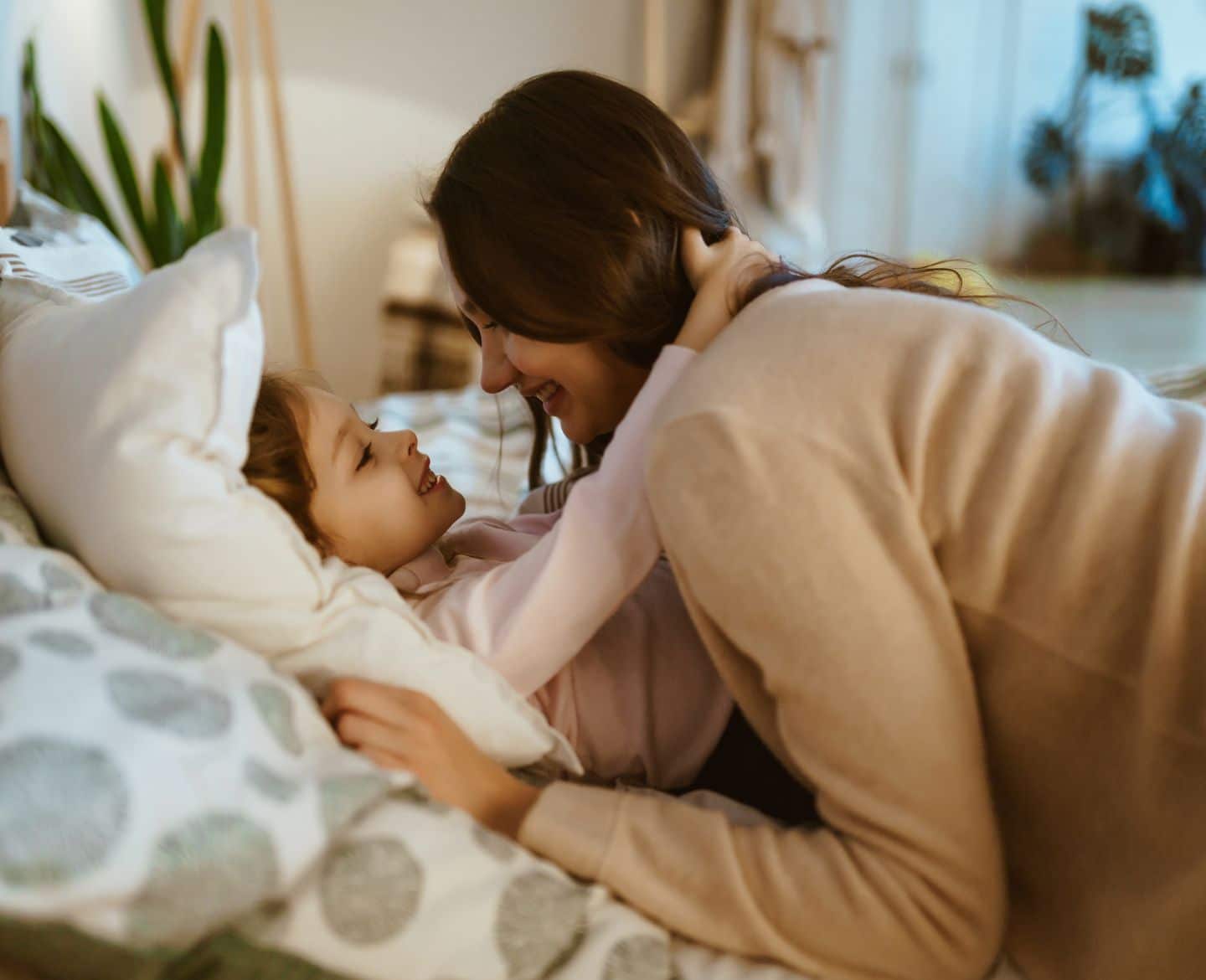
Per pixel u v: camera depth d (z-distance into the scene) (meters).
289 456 0.80
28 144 1.98
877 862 0.65
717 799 0.79
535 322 0.79
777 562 0.64
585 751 0.85
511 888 0.63
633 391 0.88
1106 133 5.18
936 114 4.69
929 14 4.57
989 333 0.70
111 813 0.49
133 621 0.61
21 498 0.73
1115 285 5.15
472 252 0.78
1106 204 5.23
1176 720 0.61
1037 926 0.70
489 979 0.61
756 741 0.87
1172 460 0.65
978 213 4.93
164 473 0.64
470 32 3.45
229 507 0.66
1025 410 0.67
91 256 1.28
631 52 3.63
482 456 1.68
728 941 0.67
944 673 0.65
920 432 0.66
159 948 0.52
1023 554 0.65
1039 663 0.65
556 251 0.77
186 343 0.67
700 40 3.68
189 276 0.69
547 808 0.69
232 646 0.64
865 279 0.91
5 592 0.59
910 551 0.65
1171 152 5.09
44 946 0.51
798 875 0.66
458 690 0.72
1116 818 0.64
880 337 0.70
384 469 0.85
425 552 0.90
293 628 0.69
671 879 0.67
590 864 0.68
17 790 0.47
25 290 0.89
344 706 0.67
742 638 0.67
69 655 0.55
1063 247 5.18
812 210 3.63
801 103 3.57
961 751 0.65
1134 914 0.62
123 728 0.53
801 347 0.70
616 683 0.86
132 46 3.13
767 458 0.66
